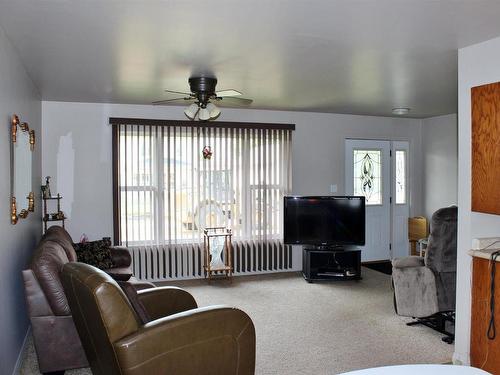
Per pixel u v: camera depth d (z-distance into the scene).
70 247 3.76
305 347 3.60
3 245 2.74
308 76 4.09
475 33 2.88
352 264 5.99
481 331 2.89
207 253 5.71
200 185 5.93
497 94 2.81
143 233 5.72
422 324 4.13
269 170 6.25
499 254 2.75
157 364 2.11
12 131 3.01
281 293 5.26
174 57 3.40
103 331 2.04
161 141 5.76
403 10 2.46
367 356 3.42
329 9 2.44
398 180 7.27
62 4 2.34
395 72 3.96
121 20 2.60
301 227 5.96
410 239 7.18
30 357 3.41
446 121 6.80
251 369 2.44
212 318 2.26
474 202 2.99
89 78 4.13
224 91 3.91
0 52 2.66
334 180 6.77
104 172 5.64
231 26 2.71
